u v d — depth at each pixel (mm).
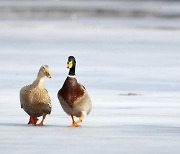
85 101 10234
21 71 20891
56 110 12406
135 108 12734
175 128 10156
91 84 17469
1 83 17516
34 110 10344
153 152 8086
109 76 19547
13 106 12891
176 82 18031
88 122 10859
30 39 36844
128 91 15898
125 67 22344
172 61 24609
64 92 10203
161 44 33375
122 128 10156
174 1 143250
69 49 30328
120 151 8156
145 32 42781
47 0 141125
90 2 129875
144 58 25812
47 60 24906
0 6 97125
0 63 23516
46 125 10508
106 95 15039
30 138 9125
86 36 39469
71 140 8984
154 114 11867
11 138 9109
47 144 8656
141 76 19578
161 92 15664
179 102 13734
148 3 125250
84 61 24531
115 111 12289
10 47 31297
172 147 8438
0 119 11195
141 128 10156
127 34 40906
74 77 10219
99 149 8305
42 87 10305
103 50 29891
